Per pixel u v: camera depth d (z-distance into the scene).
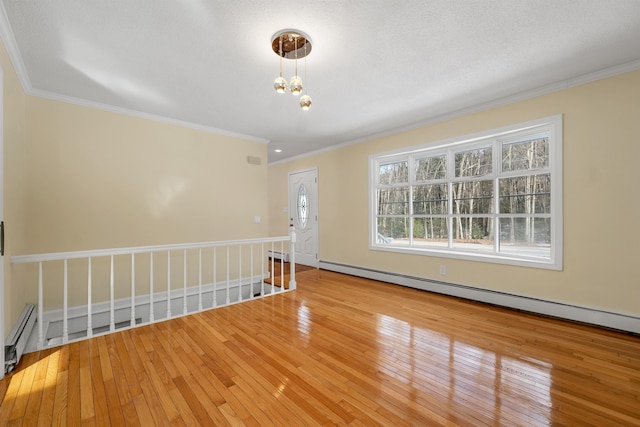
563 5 1.84
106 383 1.89
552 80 2.90
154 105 3.43
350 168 5.19
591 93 2.79
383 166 4.82
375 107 3.56
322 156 5.73
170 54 2.36
